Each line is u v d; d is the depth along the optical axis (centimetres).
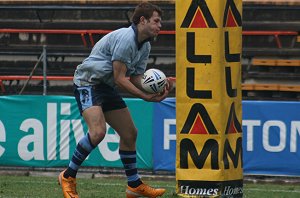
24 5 6203
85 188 3631
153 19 2458
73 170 2547
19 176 4288
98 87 2517
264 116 4112
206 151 2644
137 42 2467
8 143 4412
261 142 4125
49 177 4219
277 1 5912
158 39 5872
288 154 4100
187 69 2636
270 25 5822
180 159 2680
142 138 4253
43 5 6169
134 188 2656
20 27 6175
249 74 5609
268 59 5672
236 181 2717
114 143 4288
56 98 4341
